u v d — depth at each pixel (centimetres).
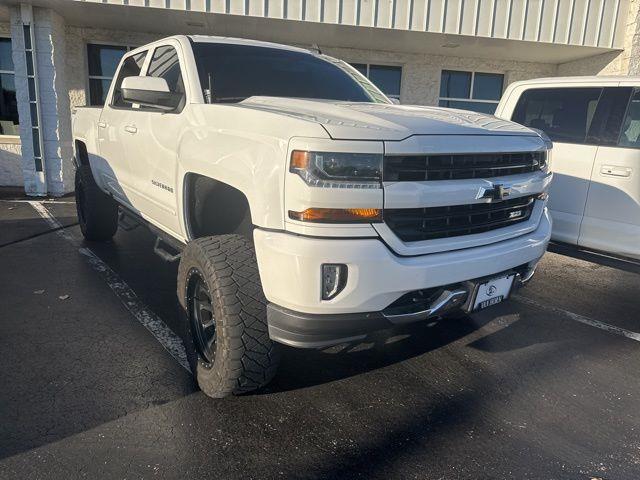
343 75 434
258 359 265
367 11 873
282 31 936
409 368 345
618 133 456
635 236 442
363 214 236
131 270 522
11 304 426
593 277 557
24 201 884
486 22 927
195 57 370
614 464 255
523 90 540
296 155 233
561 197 492
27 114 893
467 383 328
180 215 338
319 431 274
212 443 261
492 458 257
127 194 451
